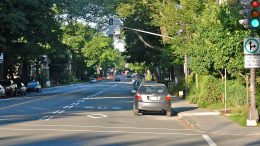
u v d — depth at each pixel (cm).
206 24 2978
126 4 6122
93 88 9012
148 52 7506
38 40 6372
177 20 4734
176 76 6341
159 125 2355
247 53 2134
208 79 3522
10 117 2638
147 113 3133
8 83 5928
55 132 1928
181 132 2048
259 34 2305
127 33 7150
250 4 2053
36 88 7281
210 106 3456
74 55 13788
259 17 2039
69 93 6519
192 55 3297
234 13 2438
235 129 2117
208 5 3316
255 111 2214
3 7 5678
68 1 7344
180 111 3159
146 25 6775
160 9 5194
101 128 2127
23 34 6150
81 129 2067
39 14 6172
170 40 5125
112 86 10450
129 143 1631
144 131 2055
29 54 6681
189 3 4556
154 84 2973
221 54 2509
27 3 5959
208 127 2197
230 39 2458
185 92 4709
